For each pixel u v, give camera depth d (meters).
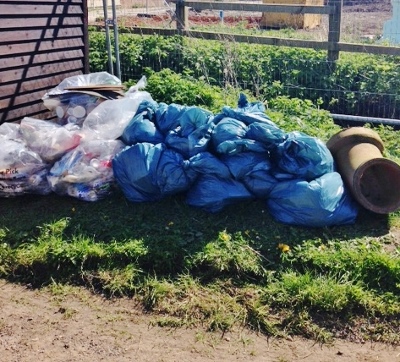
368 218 4.71
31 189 5.11
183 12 9.84
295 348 3.46
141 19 14.88
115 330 3.60
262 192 4.64
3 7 5.59
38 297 3.97
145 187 4.77
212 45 9.66
